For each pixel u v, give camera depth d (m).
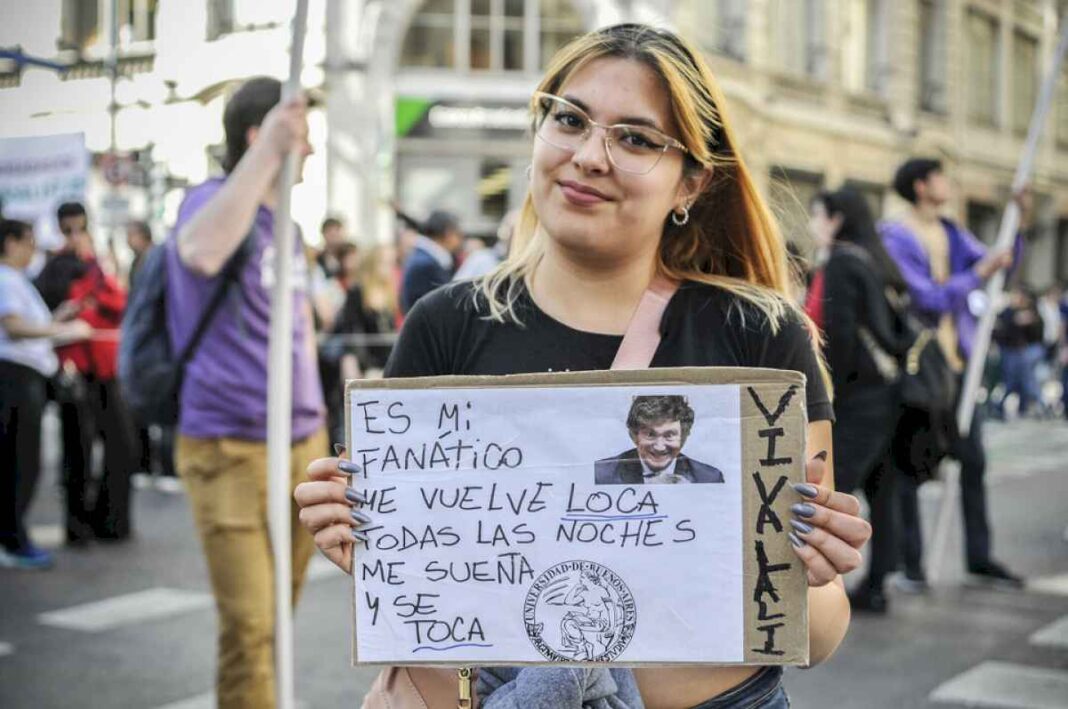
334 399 11.11
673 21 20.88
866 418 5.93
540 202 1.92
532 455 1.75
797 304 2.03
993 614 6.11
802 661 1.71
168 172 10.75
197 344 3.73
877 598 6.12
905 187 6.73
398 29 20.80
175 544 8.02
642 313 1.92
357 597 1.78
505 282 2.00
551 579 1.75
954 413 6.05
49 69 10.41
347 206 20.67
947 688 4.88
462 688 1.82
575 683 1.79
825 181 25.23
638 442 1.74
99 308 7.98
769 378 1.72
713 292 1.95
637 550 1.73
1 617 6.05
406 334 2.01
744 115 22.33
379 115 20.75
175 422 3.88
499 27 21.34
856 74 26.86
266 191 3.61
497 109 21.31
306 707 4.66
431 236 8.06
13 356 7.18
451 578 1.76
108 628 5.86
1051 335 22.41
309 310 4.01
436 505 1.76
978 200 30.94
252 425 3.70
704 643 1.73
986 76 31.75
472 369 1.96
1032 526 8.84
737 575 1.72
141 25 10.54
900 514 6.70
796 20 24.70
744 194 2.04
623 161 1.88
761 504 1.72
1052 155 34.75
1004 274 6.61
